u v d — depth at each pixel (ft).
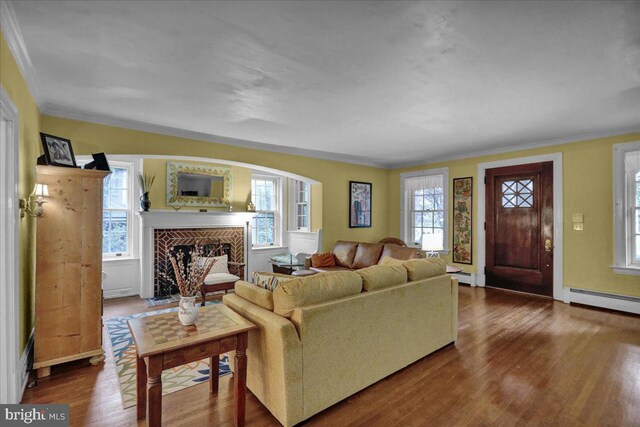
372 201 21.44
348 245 18.30
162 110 10.65
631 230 13.10
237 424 6.23
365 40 6.48
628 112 10.88
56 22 5.83
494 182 17.37
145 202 15.58
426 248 15.19
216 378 7.49
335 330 6.91
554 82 8.46
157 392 5.37
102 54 7.02
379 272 8.32
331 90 8.98
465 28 6.05
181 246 16.90
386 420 6.45
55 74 7.98
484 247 17.72
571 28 6.05
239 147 15.15
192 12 5.56
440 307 9.71
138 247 16.74
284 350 6.10
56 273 8.30
